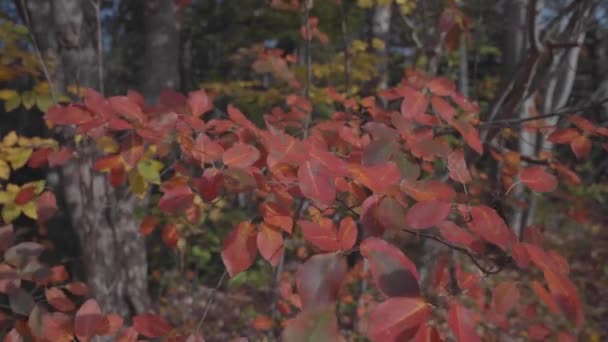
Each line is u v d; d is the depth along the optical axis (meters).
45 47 2.19
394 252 0.66
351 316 3.27
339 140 1.46
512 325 1.98
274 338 2.18
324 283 0.63
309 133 1.68
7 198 1.64
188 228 2.51
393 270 0.64
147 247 4.46
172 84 2.92
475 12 2.71
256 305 2.80
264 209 0.94
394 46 4.37
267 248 0.89
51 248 2.78
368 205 0.83
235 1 5.50
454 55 3.73
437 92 1.33
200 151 1.11
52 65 2.03
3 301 1.65
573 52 2.59
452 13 1.91
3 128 3.31
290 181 1.00
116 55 5.16
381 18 3.30
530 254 0.74
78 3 2.13
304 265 0.64
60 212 2.92
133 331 1.16
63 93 2.13
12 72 1.86
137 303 2.73
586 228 5.45
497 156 1.89
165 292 3.87
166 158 2.12
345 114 1.72
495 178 2.08
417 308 0.61
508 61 2.59
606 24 2.65
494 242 0.76
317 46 4.66
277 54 2.72
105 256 2.37
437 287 0.96
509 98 1.94
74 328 1.07
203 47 6.58
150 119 1.25
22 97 1.80
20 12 2.20
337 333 0.59
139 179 1.47
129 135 1.16
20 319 1.31
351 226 0.77
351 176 0.85
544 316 3.18
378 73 3.21
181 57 5.70
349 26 4.43
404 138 1.12
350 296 3.28
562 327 3.08
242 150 1.00
